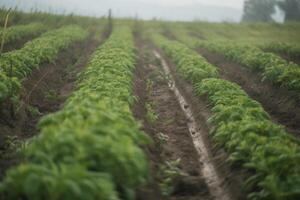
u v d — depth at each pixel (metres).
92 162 5.28
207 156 8.84
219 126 9.20
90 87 10.23
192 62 15.98
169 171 7.59
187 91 13.83
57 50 17.86
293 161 6.61
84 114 6.81
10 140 8.54
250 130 8.00
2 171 6.75
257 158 6.95
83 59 19.11
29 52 14.64
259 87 14.44
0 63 11.67
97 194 4.75
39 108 11.35
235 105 9.73
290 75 13.05
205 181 7.77
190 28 45.53
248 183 6.78
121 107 8.17
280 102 12.50
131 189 5.77
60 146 5.39
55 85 14.08
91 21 40.09
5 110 9.78
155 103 13.19
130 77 12.81
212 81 12.25
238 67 18.11
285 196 6.05
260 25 48.31
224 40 28.42
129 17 49.66
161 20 50.66
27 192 4.61
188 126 11.02
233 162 7.60
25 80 12.08
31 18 31.44
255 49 20.81
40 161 5.41
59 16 36.19
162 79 16.19
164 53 23.94
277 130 8.09
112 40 21.66
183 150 9.24
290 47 23.44
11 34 20.03
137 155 5.70
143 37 37.09
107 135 5.89
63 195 4.61
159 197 6.68
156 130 10.38
